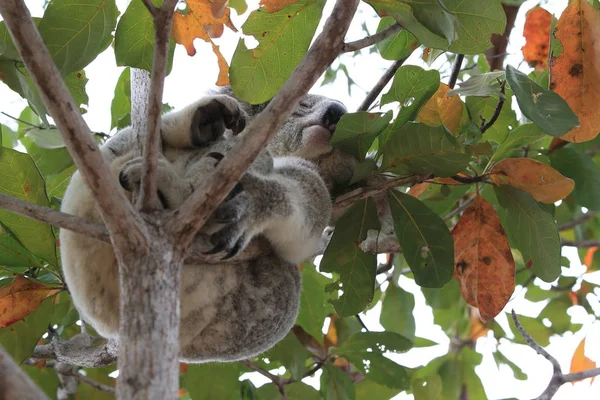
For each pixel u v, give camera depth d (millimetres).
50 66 2992
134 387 2945
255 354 5246
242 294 4859
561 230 7836
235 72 4742
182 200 4070
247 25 4609
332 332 6926
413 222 4988
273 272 5062
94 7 4332
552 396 6043
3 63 4707
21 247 5242
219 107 4621
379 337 6375
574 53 4922
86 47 4406
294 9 4562
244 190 4270
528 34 6270
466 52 4656
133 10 4484
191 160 4562
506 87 5621
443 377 7812
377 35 3947
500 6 4445
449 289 7789
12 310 5000
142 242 3191
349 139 4852
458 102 5160
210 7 4691
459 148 4516
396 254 6973
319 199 5035
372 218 5074
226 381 6223
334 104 6062
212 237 4102
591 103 4965
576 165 5922
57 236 5609
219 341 4867
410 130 4578
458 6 4461
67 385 6699
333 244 5078
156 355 3023
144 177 3389
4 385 2076
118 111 6906
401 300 7512
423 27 4148
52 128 6363
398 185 4934
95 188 3129
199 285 4625
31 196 4922
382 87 5922
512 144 5312
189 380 6199
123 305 3145
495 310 5223
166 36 3273
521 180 4898
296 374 6223
